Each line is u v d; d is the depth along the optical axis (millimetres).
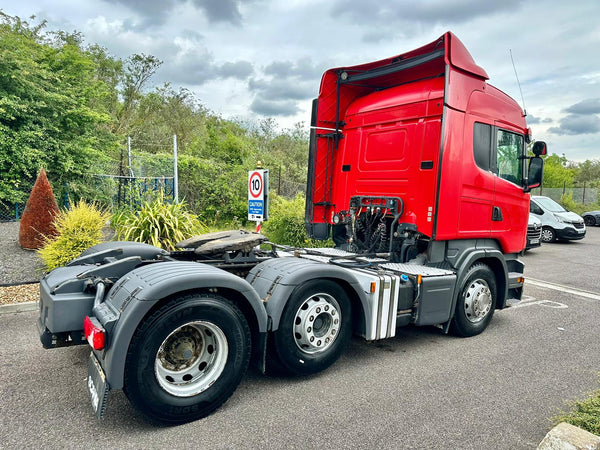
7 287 6113
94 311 3035
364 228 5656
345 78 5824
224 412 3209
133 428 2953
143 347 2805
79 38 18656
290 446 2770
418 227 4918
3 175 11516
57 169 12398
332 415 3188
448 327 4855
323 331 3887
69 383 3568
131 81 24625
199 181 12891
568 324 5891
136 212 8109
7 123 11711
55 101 12547
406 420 3145
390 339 5043
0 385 3504
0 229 10344
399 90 5406
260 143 27203
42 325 3371
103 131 15266
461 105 4793
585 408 3043
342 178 6047
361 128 5773
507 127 5527
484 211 5219
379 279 4105
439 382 3846
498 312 6453
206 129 25594
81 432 2877
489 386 3789
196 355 3168
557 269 10492
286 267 3738
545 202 17203
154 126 24469
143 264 3688
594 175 47688
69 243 6527
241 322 3234
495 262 5531
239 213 12500
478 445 2854
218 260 4109
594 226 23359
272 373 3957
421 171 4918
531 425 3135
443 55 4816
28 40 13258
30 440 2766
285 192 16062
